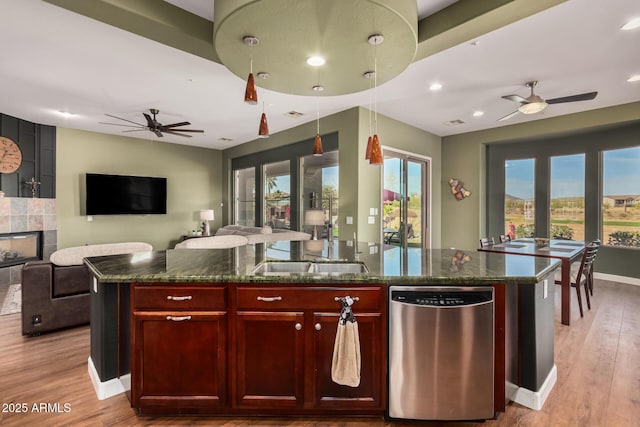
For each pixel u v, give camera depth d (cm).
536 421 188
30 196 558
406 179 574
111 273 189
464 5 240
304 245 318
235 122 567
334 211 538
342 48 222
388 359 184
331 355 185
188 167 771
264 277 180
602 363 256
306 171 604
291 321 185
